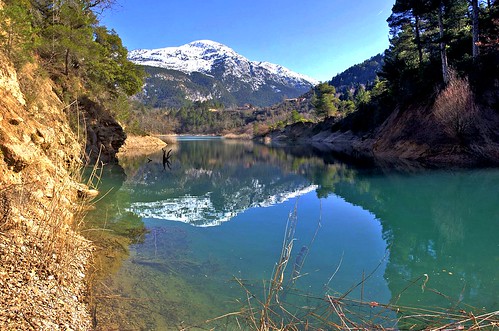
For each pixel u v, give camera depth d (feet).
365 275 19.51
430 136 74.69
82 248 20.38
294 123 275.39
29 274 14.25
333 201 40.27
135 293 16.21
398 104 100.99
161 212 33.88
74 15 63.62
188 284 17.60
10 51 29.58
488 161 61.00
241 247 23.76
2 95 24.32
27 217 17.90
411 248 24.17
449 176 52.90
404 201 39.27
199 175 66.03
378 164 74.43
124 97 105.09
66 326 12.42
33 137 26.63
